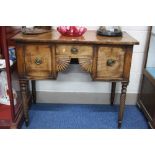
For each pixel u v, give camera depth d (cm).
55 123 157
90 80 180
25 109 146
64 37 130
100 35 139
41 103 187
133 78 179
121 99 141
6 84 156
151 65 169
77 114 170
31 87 182
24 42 124
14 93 158
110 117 167
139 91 182
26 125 151
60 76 179
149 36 160
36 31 139
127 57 127
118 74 131
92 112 174
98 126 155
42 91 184
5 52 125
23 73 131
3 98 160
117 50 125
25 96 141
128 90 183
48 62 128
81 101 187
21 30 148
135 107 183
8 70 130
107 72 130
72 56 127
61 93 185
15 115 144
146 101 163
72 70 177
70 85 182
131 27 162
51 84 182
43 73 131
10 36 139
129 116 169
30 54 126
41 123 157
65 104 185
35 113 170
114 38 131
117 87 182
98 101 187
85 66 129
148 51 165
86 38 129
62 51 126
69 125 155
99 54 126
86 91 184
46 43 124
